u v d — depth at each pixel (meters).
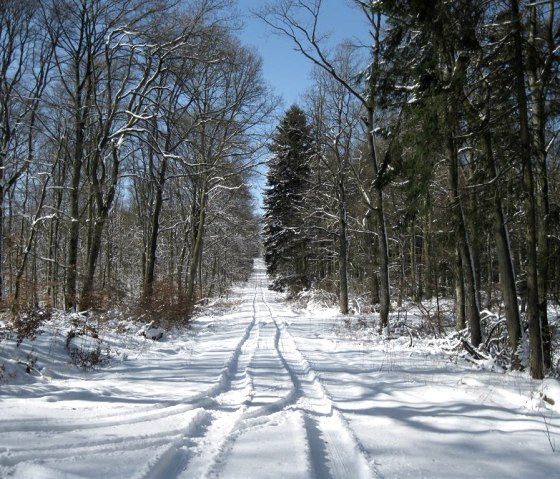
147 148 21.06
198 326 19.67
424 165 8.38
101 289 15.29
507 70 8.19
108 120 16.00
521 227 11.78
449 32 7.94
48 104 17.48
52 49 17.20
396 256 34.06
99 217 16.33
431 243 18.23
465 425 5.56
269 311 30.25
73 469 3.66
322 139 23.23
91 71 16.33
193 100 20.70
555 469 4.27
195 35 16.70
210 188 26.36
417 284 27.89
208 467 3.97
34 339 9.46
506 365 9.66
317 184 27.59
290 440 4.77
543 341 9.33
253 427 5.28
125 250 43.38
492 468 4.25
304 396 7.17
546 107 8.88
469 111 8.68
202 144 23.09
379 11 9.75
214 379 8.16
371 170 22.58
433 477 4.01
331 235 33.41
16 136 21.61
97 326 12.92
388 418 5.84
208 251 42.19
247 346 13.45
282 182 35.97
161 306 17.14
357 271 33.53
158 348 12.48
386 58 10.95
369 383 8.11
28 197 27.25
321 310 29.00
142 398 6.52
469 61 8.47
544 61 8.19
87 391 6.84
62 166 24.98
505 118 8.76
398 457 4.45
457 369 9.59
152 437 4.66
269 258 43.19
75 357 9.33
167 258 39.94
